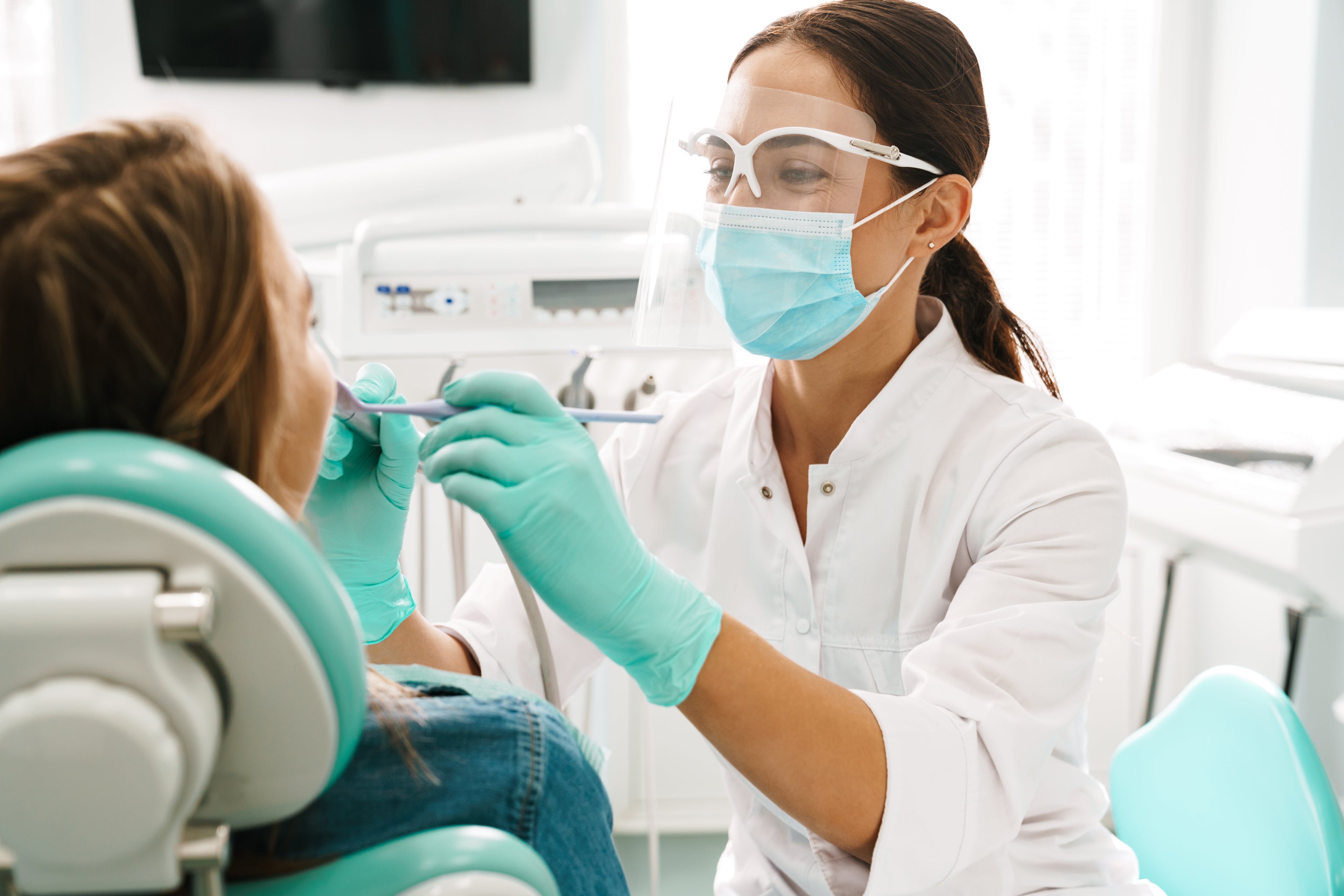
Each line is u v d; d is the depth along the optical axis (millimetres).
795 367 1135
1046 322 2963
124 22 2791
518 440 701
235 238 500
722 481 1157
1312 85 2473
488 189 2322
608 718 2402
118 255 464
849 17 1063
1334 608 1830
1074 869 1001
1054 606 879
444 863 478
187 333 479
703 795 2738
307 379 578
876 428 1068
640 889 2455
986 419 1060
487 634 1128
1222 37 2836
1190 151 2932
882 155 1040
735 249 1069
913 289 1129
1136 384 2719
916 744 782
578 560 691
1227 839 1101
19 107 2777
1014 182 2912
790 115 1041
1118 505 954
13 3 2750
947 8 2840
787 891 1059
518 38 2803
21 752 376
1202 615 2914
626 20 2812
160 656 388
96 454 397
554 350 1953
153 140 506
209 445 503
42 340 459
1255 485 1924
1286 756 1044
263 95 2828
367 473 919
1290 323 2262
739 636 765
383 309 1922
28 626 378
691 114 1155
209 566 396
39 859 394
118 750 377
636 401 1965
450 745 564
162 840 411
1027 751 826
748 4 2812
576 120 2920
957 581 1043
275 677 417
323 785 450
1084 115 2900
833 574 1081
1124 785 1247
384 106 2875
